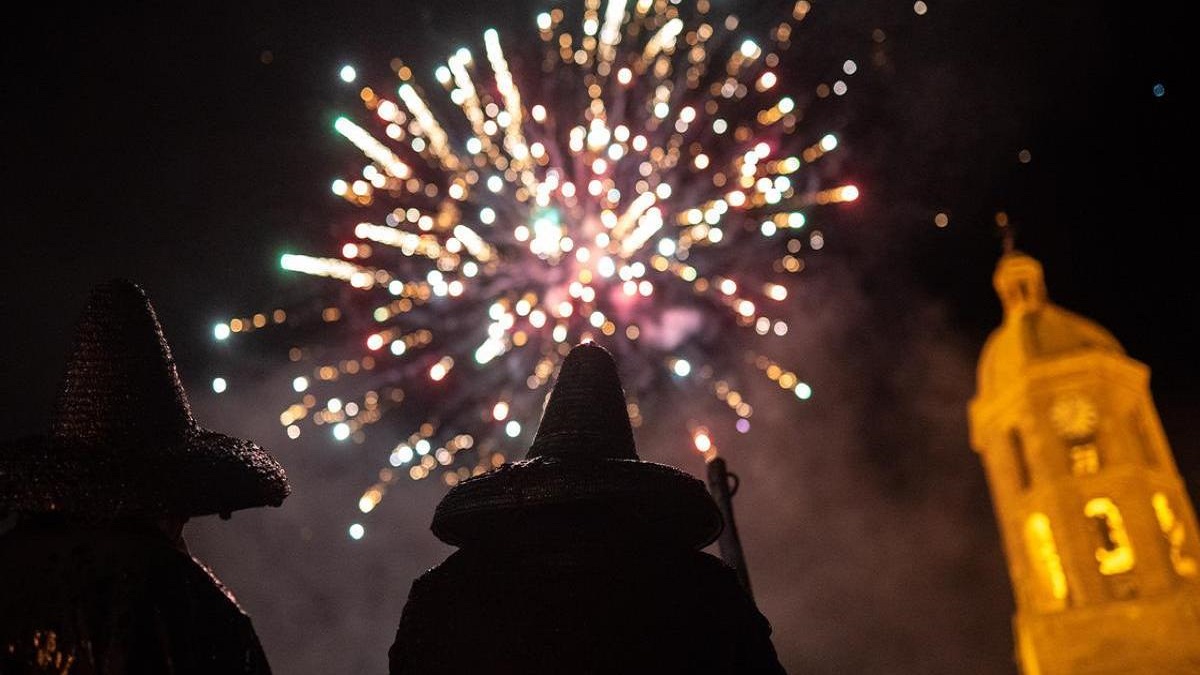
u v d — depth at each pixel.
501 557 4.25
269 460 4.26
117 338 4.09
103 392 4.00
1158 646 24.50
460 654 4.09
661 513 4.46
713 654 4.17
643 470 4.27
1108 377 25.94
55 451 3.89
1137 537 25.27
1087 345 26.23
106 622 3.72
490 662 4.04
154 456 3.97
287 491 4.30
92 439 3.94
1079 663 25.06
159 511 3.93
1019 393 26.55
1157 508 25.56
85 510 3.85
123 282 4.21
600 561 4.19
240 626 3.98
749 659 4.27
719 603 4.29
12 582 3.79
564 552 4.20
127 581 3.79
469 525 4.34
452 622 4.16
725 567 4.48
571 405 4.51
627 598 4.14
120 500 3.85
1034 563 26.31
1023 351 26.73
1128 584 25.31
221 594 4.00
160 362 4.14
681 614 4.18
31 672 3.67
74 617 3.72
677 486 4.29
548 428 4.50
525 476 4.22
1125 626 24.88
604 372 4.60
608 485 4.19
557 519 4.29
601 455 4.40
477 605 4.15
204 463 4.03
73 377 4.04
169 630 3.77
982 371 27.45
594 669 4.00
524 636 4.05
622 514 4.37
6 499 3.82
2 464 3.88
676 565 4.29
